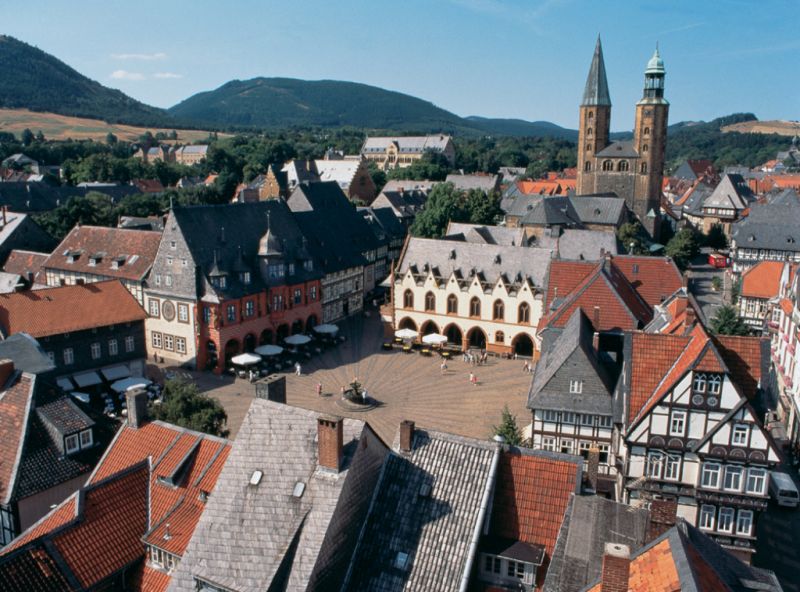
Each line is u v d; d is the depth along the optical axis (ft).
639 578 74.69
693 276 482.69
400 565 99.81
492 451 109.70
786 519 167.84
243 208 317.22
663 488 137.59
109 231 326.65
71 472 138.51
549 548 103.30
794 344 223.51
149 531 113.09
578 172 582.76
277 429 108.68
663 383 140.77
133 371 258.78
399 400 256.52
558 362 179.93
